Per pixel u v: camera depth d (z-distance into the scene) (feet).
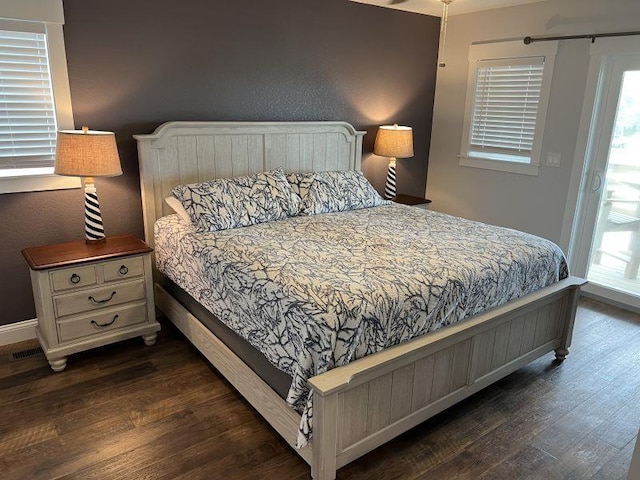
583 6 12.26
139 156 10.55
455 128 15.99
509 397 8.68
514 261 8.49
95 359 9.59
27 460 6.84
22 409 7.97
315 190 11.84
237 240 8.98
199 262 8.79
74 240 10.47
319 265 7.66
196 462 6.88
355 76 14.20
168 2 10.50
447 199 16.70
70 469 6.70
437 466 6.95
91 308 9.20
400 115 15.75
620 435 7.69
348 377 5.96
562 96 13.07
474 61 14.99
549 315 9.31
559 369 9.66
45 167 9.90
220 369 8.65
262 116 12.58
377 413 6.70
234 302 7.76
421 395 7.28
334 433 6.12
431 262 7.93
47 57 9.36
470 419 8.04
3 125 9.25
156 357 9.73
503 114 14.57
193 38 11.01
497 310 8.06
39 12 9.00
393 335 6.73
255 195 10.71
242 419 7.85
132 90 10.48
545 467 6.97
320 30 13.05
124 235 10.65
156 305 11.43
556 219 13.79
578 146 12.93
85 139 8.80
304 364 6.16
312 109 13.51
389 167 14.80
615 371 9.61
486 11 14.47
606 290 13.05
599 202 13.01
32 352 9.78
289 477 6.66
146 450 7.09
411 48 15.33
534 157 13.98
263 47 12.14
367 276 7.20
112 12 9.87
